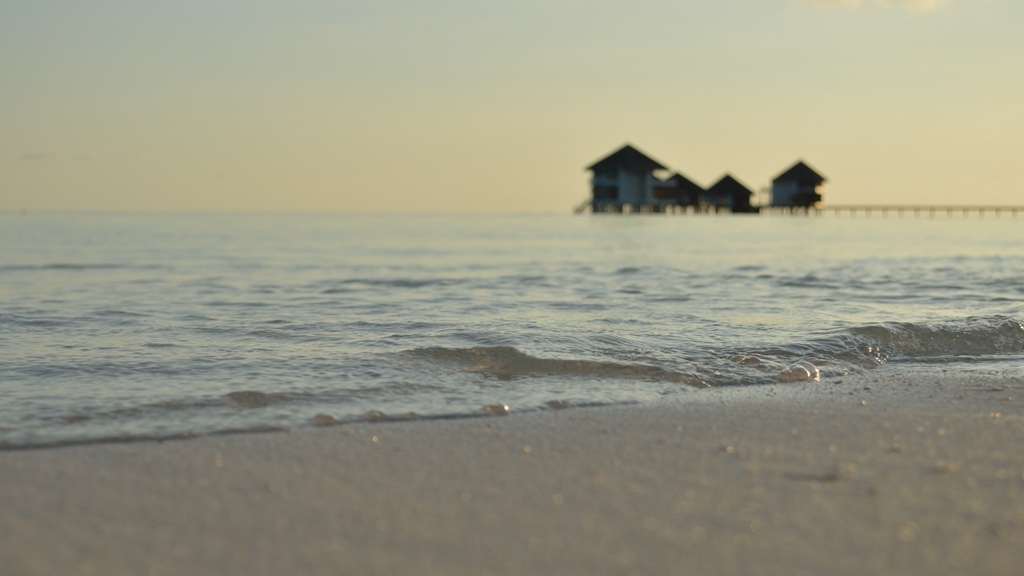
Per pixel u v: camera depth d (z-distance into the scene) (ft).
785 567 7.97
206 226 205.26
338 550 8.40
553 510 9.62
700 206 294.25
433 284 45.01
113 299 36.35
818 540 8.65
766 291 39.91
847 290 40.24
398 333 24.89
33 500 9.76
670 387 17.78
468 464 11.57
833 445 12.59
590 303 34.35
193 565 8.00
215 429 13.58
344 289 42.01
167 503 9.78
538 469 11.35
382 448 12.45
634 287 42.63
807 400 16.38
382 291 40.83
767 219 272.72
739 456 11.98
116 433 13.24
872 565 8.01
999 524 9.08
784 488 10.41
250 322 27.71
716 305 33.40
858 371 20.15
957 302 34.32
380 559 8.18
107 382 17.58
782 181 289.12
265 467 11.35
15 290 41.16
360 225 224.94
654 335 24.47
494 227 198.90
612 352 21.43
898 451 12.23
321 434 13.33
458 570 7.93
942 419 14.46
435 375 18.63
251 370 18.98
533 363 19.89
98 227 187.21
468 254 81.71
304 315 29.99
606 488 10.46
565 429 13.75
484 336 23.84
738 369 19.58
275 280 48.19
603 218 272.92
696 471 11.22
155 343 23.07
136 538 8.67
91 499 9.86
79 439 12.80
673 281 46.62
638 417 14.71
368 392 16.75
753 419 14.51
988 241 115.34
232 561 8.11
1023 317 28.53
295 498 10.02
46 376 18.19
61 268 58.44
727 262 66.69
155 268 59.16
